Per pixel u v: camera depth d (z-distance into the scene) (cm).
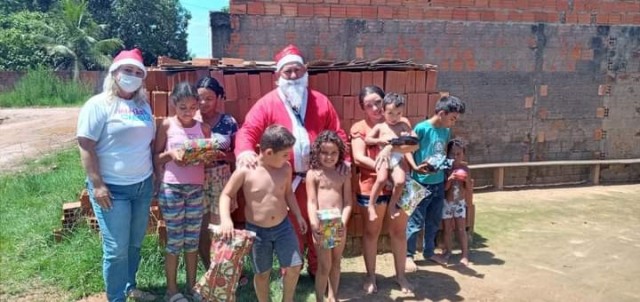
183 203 375
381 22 738
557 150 849
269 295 404
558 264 497
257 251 353
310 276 443
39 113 1716
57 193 646
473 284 446
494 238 577
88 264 423
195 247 388
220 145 368
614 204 742
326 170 374
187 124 378
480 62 791
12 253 459
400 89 506
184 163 362
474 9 777
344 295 418
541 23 808
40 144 1080
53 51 2903
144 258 439
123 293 365
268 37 700
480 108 804
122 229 352
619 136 873
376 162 397
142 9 3634
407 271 470
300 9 705
